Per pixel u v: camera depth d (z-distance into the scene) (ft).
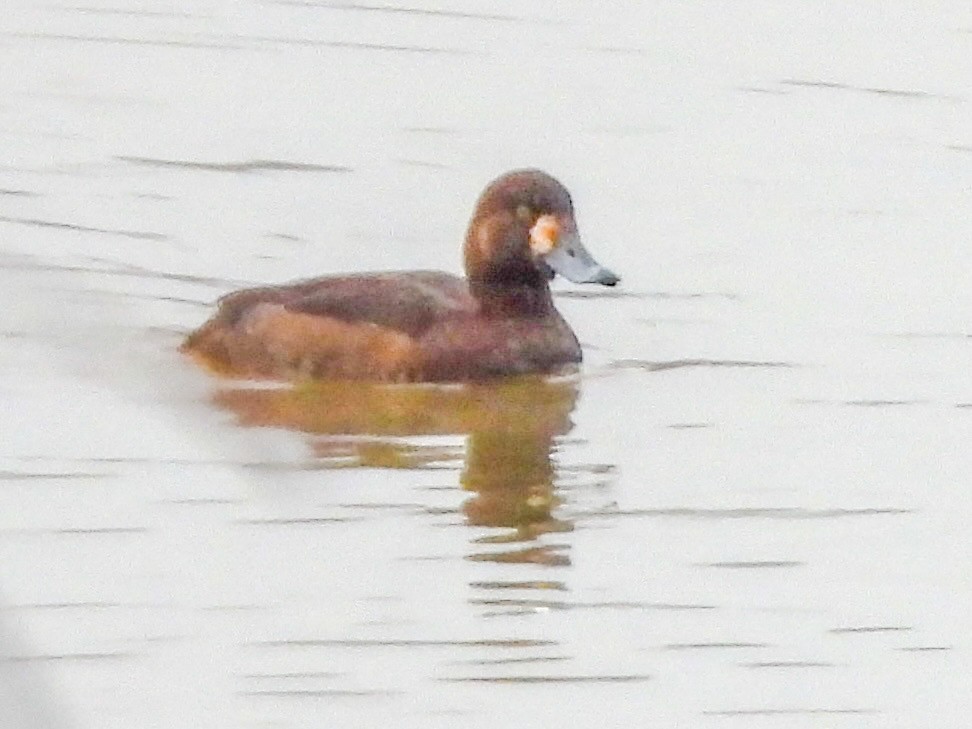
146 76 66.59
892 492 40.27
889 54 69.62
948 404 44.65
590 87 66.74
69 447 40.11
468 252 45.60
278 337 44.47
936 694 33.47
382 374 44.14
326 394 43.52
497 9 74.28
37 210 56.08
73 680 32.07
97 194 57.62
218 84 67.00
